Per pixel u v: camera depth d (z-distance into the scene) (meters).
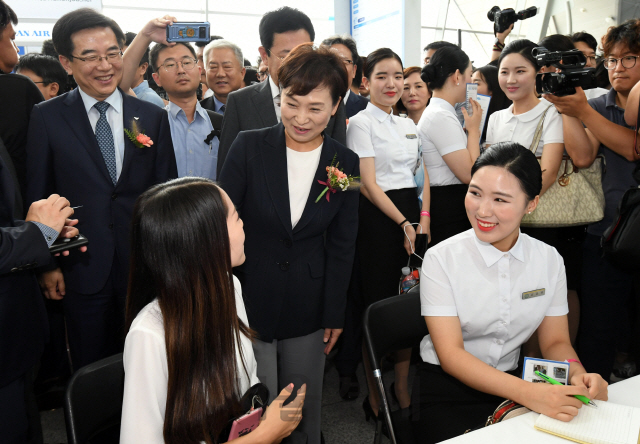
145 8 6.36
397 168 2.20
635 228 1.68
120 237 1.85
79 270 1.79
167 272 0.92
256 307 1.56
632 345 2.23
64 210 1.37
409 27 6.12
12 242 1.19
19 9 4.71
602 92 2.62
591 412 1.00
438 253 1.34
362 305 2.36
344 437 2.12
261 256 1.56
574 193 2.12
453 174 2.35
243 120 2.02
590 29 5.64
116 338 1.93
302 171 1.58
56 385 2.42
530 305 1.33
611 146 1.91
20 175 1.90
